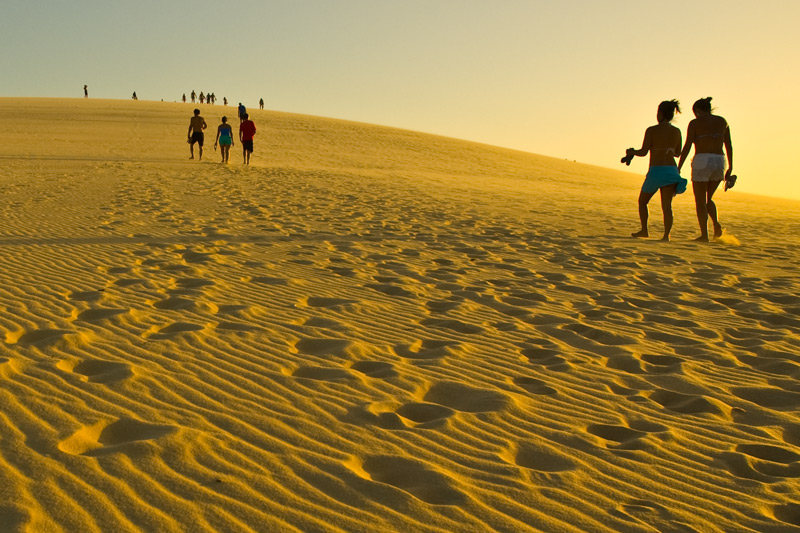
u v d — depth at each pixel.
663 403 3.97
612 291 6.84
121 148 29.72
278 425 3.34
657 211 16.81
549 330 5.33
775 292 6.89
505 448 3.21
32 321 4.96
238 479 2.74
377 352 4.65
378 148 39.69
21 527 2.27
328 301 6.03
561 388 4.07
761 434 3.48
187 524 2.39
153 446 2.96
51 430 3.11
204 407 3.53
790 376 4.43
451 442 3.24
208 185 17.09
